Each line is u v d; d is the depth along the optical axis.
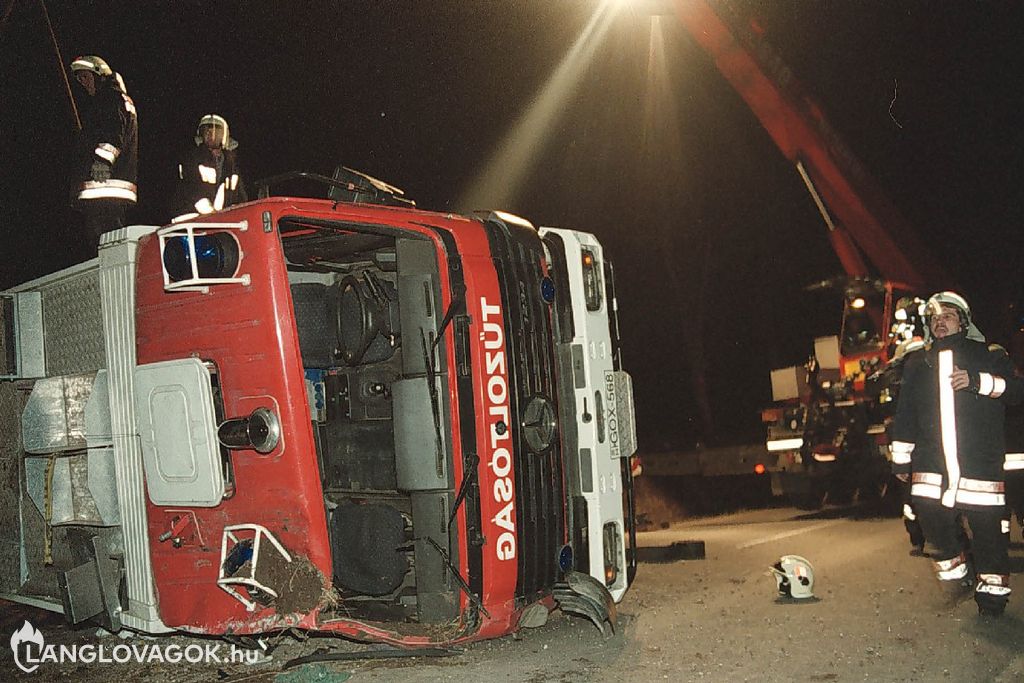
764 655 5.30
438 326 5.09
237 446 4.83
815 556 8.45
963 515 6.48
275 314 4.76
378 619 5.50
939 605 6.35
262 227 4.82
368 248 6.07
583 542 5.79
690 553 8.70
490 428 5.17
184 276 4.86
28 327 6.55
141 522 5.36
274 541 4.79
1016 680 4.75
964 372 5.91
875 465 12.25
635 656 5.36
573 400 5.83
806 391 13.90
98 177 6.92
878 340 14.46
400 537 5.22
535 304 5.63
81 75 7.00
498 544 5.16
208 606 5.06
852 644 5.46
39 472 6.27
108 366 5.55
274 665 5.49
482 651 5.58
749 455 19.45
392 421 5.61
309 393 6.12
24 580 6.68
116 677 5.46
